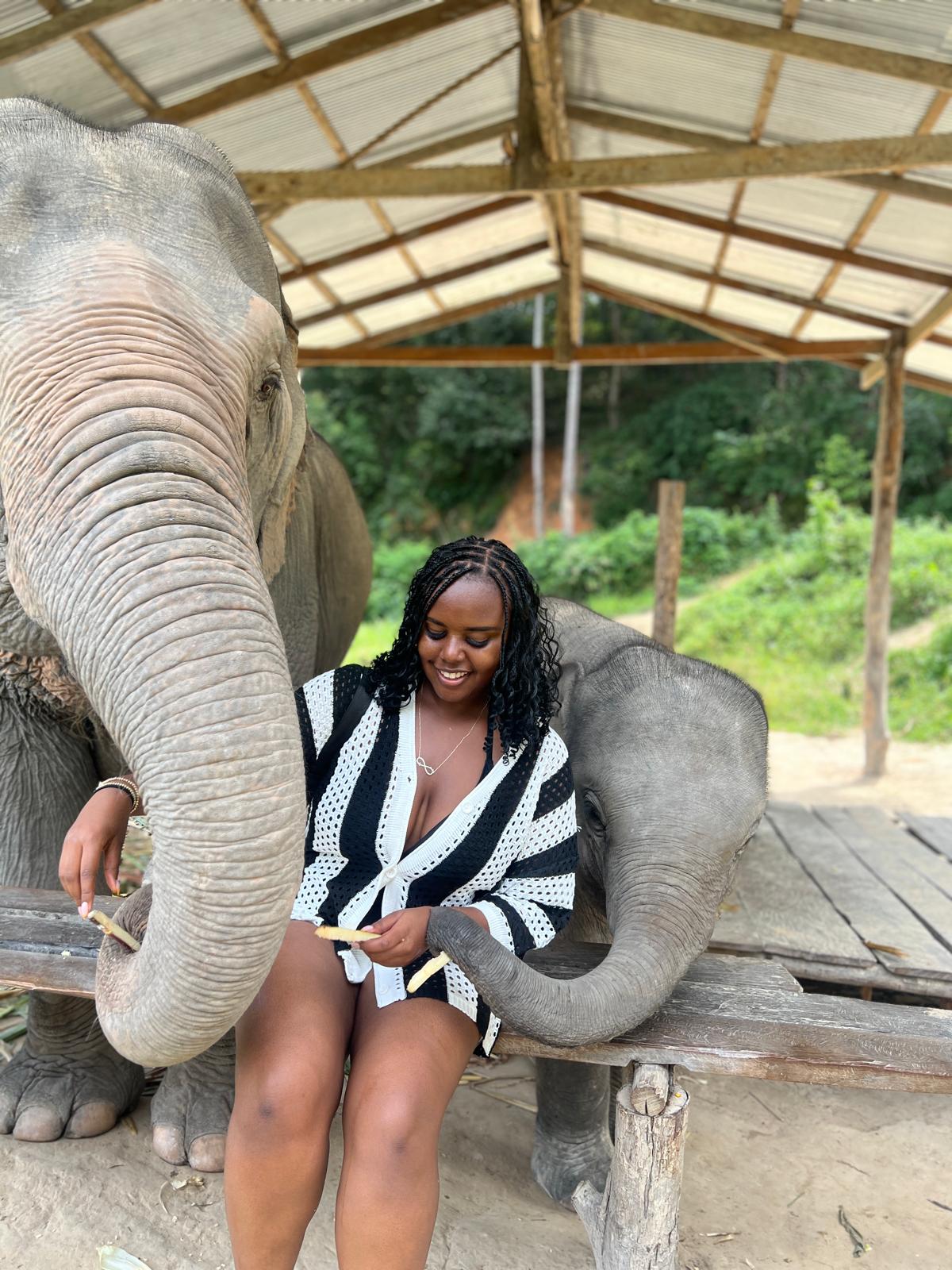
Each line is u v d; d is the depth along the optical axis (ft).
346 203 24.59
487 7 17.42
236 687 4.23
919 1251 7.91
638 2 16.76
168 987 4.24
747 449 89.20
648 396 104.73
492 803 6.05
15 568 4.79
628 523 77.20
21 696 7.45
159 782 4.16
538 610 6.04
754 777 7.55
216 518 4.56
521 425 101.65
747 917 11.82
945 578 46.60
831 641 44.29
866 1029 6.54
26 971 6.79
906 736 33.63
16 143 5.41
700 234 26.27
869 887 13.17
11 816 7.92
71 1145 8.32
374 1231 5.12
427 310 34.88
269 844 4.20
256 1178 5.23
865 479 85.05
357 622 14.88
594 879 7.84
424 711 6.19
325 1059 5.45
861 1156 9.25
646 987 6.02
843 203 21.75
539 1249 7.48
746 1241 7.86
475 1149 8.91
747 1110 10.00
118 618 4.25
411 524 103.19
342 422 108.58
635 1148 6.18
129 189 5.46
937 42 15.71
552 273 34.22
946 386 31.68
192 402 4.77
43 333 4.76
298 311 31.40
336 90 19.92
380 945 5.35
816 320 30.14
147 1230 7.32
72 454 4.49
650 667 8.45
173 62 17.51
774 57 17.44
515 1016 5.47
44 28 14.96
